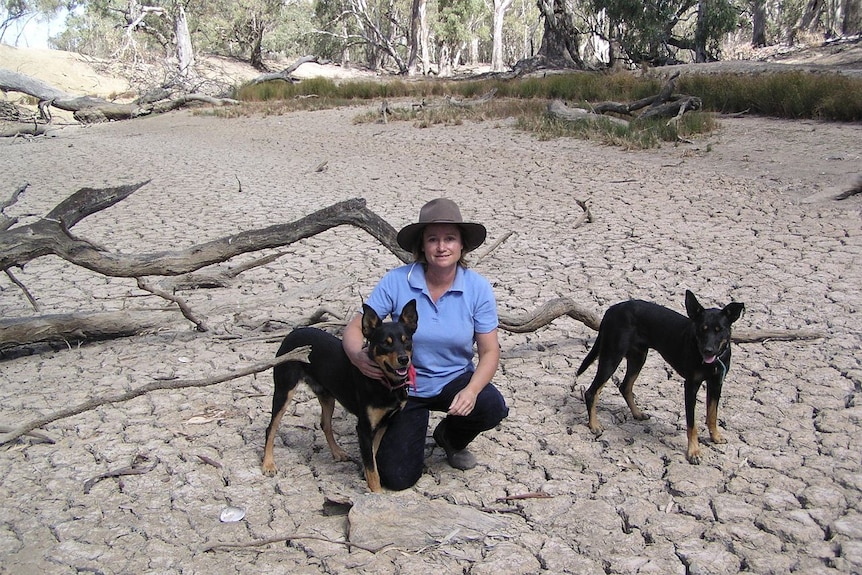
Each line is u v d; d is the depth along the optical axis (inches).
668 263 341.7
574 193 483.2
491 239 396.2
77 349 275.3
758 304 288.5
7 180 614.5
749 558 151.9
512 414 218.2
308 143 743.1
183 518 171.9
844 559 149.8
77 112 1178.0
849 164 493.0
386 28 2741.1
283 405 185.2
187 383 197.0
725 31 1508.4
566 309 263.0
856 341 252.4
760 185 464.8
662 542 158.7
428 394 178.2
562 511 170.6
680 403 221.3
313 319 279.0
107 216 475.8
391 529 159.9
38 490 183.8
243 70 2304.4
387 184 542.0
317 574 151.7
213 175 601.6
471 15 2442.2
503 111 811.4
